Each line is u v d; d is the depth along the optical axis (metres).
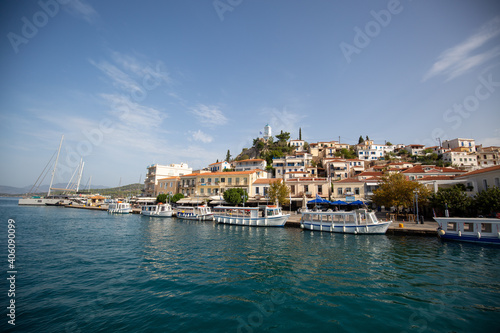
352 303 11.65
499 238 22.59
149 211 56.28
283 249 22.31
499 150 90.62
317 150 110.19
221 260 18.73
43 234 30.03
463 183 38.38
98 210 78.25
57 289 13.09
